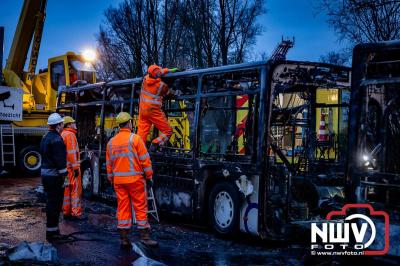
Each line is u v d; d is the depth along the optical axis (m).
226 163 7.29
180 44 21.23
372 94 5.59
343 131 8.49
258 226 6.70
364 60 5.45
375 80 5.34
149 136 9.55
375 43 5.35
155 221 8.80
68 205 8.70
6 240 6.90
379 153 5.48
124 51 22.78
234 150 7.87
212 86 7.76
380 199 5.30
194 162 7.95
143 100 8.59
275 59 6.87
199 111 7.95
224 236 7.31
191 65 21.39
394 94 5.45
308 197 8.22
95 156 10.90
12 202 10.46
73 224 8.34
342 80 7.66
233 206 7.12
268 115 6.77
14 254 5.70
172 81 8.66
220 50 20.66
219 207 7.44
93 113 11.46
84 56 17.61
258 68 6.89
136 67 21.86
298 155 8.66
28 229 7.75
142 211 6.63
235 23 20.73
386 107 5.49
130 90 9.92
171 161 8.47
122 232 6.57
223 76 7.55
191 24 20.61
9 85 17.27
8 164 16.00
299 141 9.17
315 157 8.56
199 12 20.55
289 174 7.13
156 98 8.53
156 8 21.44
